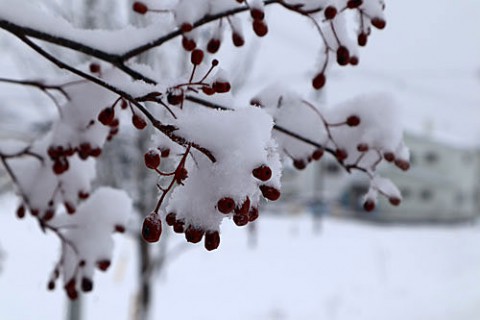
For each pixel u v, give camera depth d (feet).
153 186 17.57
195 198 3.81
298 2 5.82
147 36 6.00
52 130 8.31
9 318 24.79
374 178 6.82
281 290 39.50
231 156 3.76
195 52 5.29
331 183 116.47
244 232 76.28
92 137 6.95
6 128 25.82
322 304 35.19
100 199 8.38
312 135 7.00
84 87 6.91
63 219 8.43
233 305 34.19
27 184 8.33
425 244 73.77
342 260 55.83
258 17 5.63
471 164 119.65
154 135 4.89
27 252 41.06
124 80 5.98
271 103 7.10
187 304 33.55
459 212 114.32
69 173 8.32
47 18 5.71
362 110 6.84
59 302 28.09
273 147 4.12
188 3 5.80
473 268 51.67
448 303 34.50
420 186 109.29
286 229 84.07
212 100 5.77
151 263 19.61
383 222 107.76
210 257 52.37
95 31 5.93
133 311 19.56
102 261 8.08
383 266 52.54
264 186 4.02
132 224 18.89
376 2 5.76
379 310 33.50
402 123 6.80
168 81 5.26
